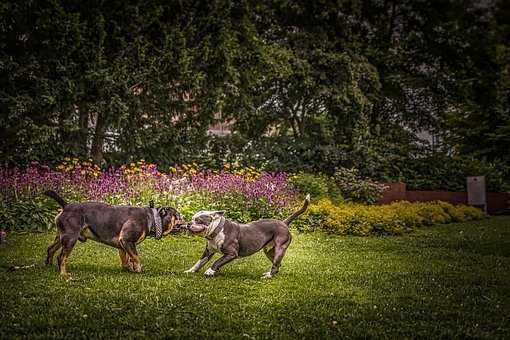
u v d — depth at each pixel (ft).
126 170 46.55
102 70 48.75
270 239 25.84
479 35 81.66
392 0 77.61
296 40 69.51
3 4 47.19
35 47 50.93
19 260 27.12
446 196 65.26
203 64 56.24
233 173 55.16
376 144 68.95
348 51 69.92
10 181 42.29
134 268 25.05
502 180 73.26
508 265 30.40
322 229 43.52
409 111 78.89
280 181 52.75
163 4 55.26
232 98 60.70
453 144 83.61
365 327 17.60
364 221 43.68
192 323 17.31
